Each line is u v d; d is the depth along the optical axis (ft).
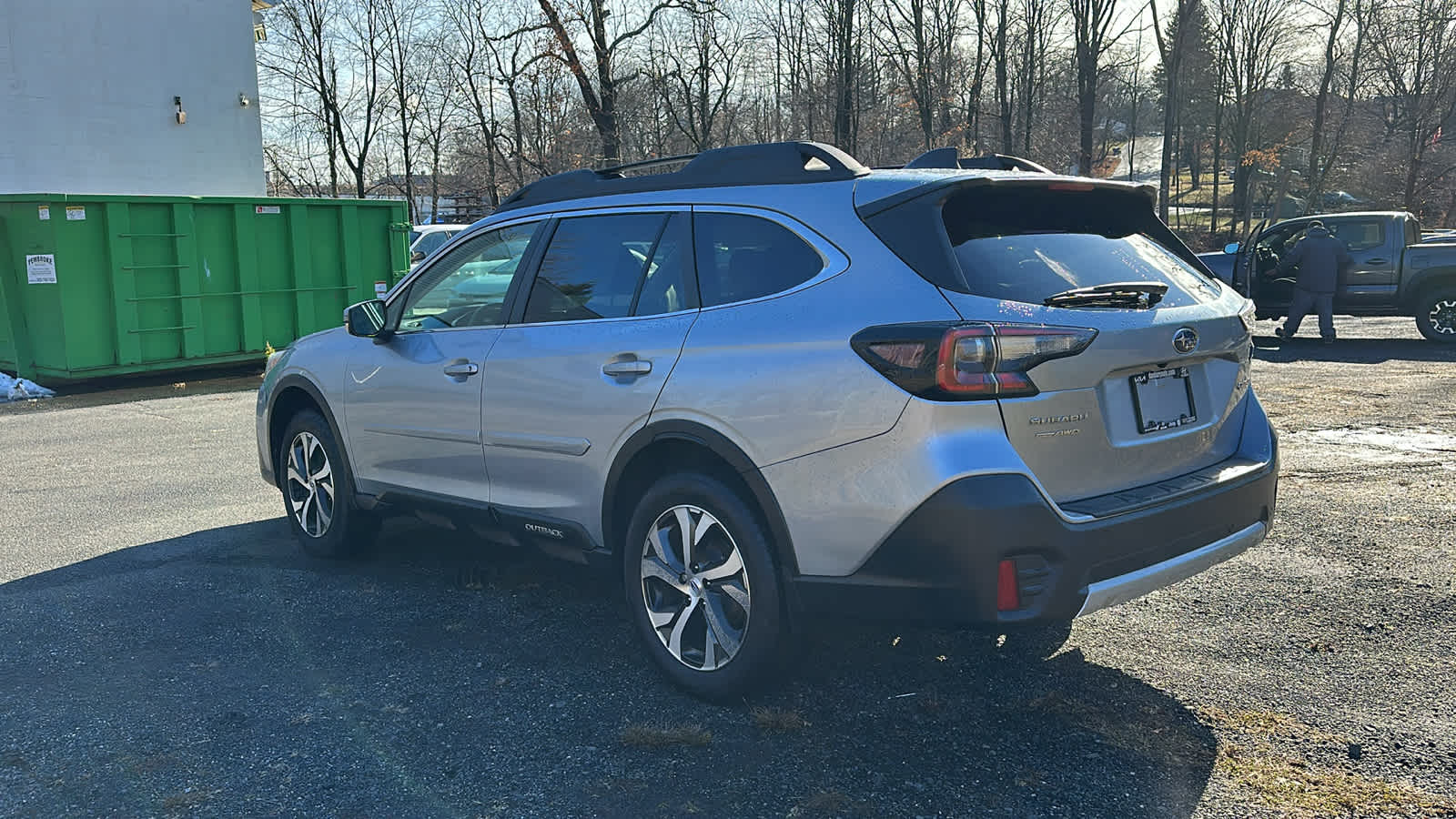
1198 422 11.32
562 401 12.64
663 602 11.95
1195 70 162.09
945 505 9.53
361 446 15.85
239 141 67.00
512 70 106.52
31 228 38.60
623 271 12.72
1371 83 156.56
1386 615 13.74
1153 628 13.52
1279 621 13.66
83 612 14.65
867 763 10.19
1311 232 47.42
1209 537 10.91
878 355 9.92
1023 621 9.62
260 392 18.21
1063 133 145.38
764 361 10.71
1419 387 33.35
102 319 39.32
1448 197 166.09
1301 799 9.46
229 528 19.06
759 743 10.63
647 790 9.77
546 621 14.16
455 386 14.11
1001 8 115.96
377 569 16.53
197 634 13.80
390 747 10.68
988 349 9.55
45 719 11.37
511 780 9.99
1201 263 12.57
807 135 114.52
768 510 10.69
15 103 57.47
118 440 28.91
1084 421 10.07
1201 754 10.30
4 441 29.30
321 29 124.36
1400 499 19.38
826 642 13.14
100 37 60.39
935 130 116.98
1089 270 10.93
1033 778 9.87
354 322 15.35
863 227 10.77
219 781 10.05
